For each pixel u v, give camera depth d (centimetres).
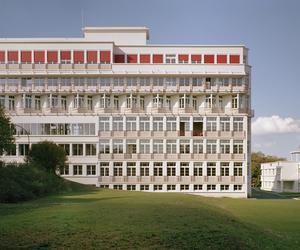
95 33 9075
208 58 8631
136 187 8281
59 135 8356
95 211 2534
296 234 2884
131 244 1873
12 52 8375
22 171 5322
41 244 1852
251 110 8756
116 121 8412
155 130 8394
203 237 2053
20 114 8344
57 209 2691
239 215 3825
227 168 8356
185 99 8425
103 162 8312
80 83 8394
